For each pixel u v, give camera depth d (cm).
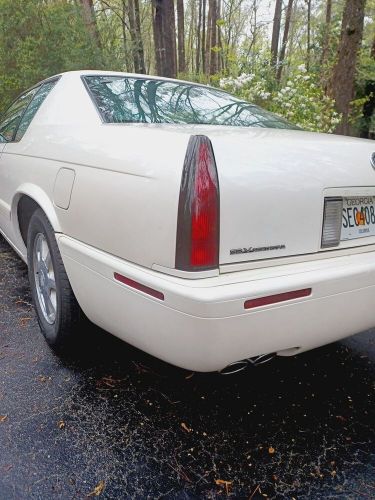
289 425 186
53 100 253
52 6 773
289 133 206
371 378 222
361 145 192
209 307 138
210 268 144
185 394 204
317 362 235
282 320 154
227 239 147
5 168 293
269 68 717
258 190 152
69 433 176
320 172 170
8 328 258
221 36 1733
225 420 188
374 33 1180
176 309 142
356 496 152
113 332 187
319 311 163
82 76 245
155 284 147
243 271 152
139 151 164
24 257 290
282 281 151
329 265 169
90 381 210
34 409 189
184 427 183
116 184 167
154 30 1079
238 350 149
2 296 302
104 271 172
